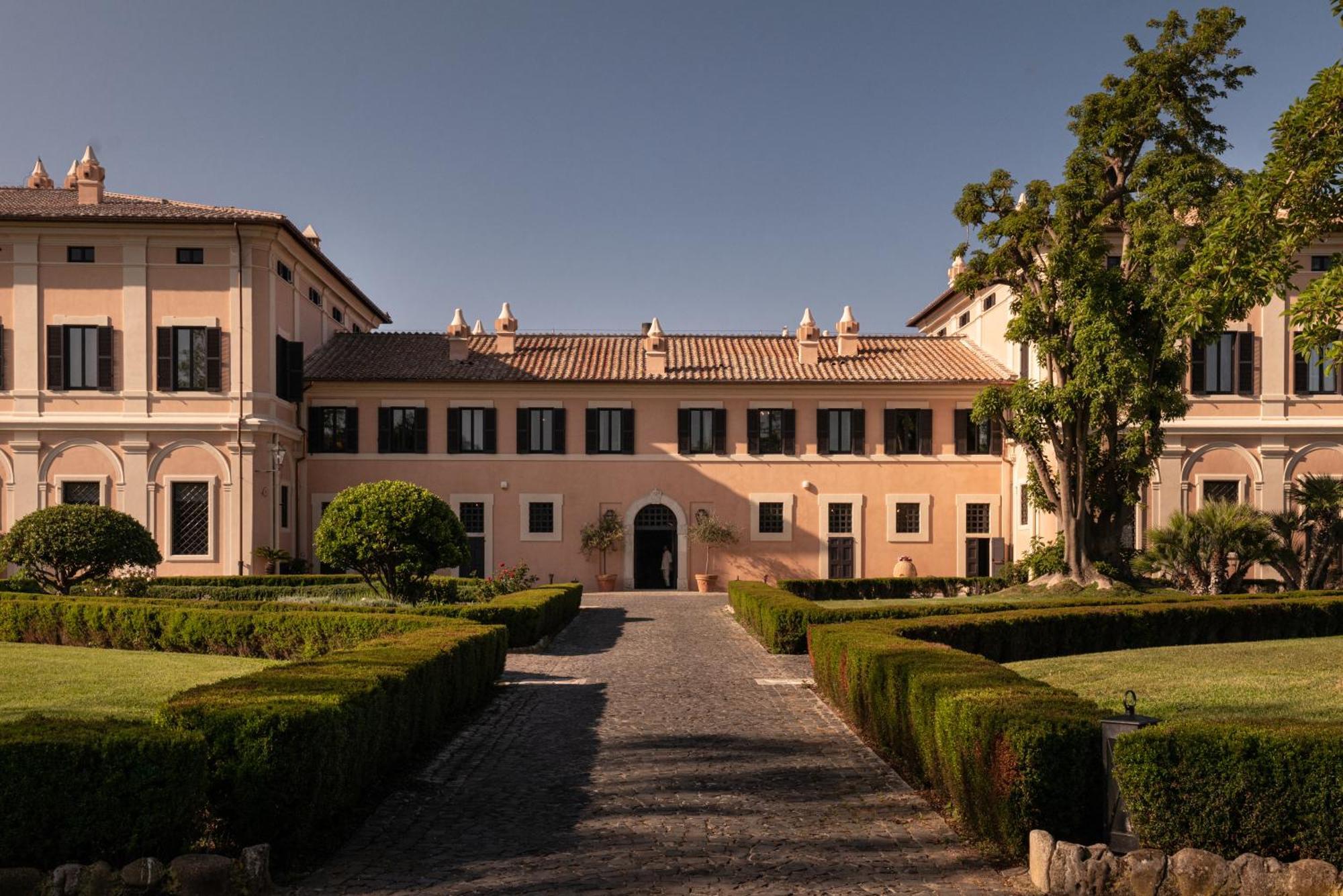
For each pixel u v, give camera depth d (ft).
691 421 121.80
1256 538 83.92
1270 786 20.34
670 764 32.60
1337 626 64.49
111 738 20.98
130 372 105.91
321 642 52.01
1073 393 84.64
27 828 20.38
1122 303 83.05
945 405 121.90
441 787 29.86
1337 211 35.58
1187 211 82.02
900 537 121.29
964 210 89.30
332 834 25.03
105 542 73.31
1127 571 89.76
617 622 81.71
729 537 118.52
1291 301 108.99
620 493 121.08
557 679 50.96
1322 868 19.54
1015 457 119.96
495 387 119.85
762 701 44.32
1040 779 22.17
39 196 114.42
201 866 20.56
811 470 121.70
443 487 119.34
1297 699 36.45
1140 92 83.46
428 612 59.06
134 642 56.95
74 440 106.22
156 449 106.32
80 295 106.11
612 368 123.24
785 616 61.05
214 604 59.82
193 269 106.42
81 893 19.98
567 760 33.17
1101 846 21.13
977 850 23.80
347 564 70.79
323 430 118.73
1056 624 55.93
